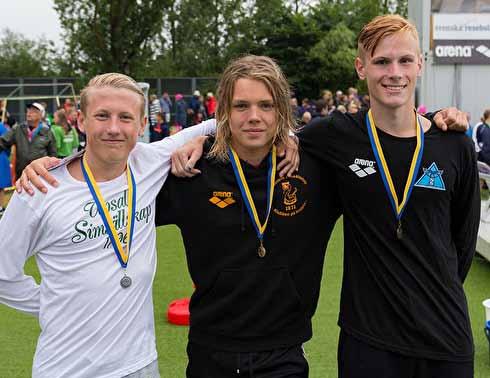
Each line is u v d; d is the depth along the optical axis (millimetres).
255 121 2463
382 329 2451
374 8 36344
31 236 2320
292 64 31844
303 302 2639
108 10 33562
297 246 2607
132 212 2424
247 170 2580
